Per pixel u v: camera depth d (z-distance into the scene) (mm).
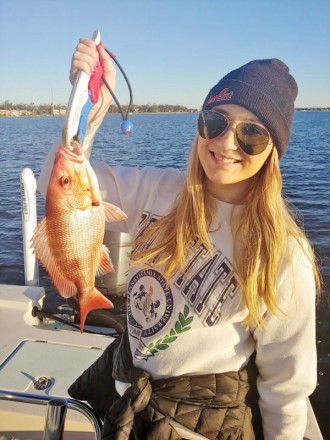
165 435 1661
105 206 1756
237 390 1701
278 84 1639
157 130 57594
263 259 1633
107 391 2043
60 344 3125
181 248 1698
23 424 2455
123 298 4109
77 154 1591
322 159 24391
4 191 15086
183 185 1814
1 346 3086
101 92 1766
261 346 1710
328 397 4453
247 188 1729
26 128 67625
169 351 1690
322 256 8492
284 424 1735
